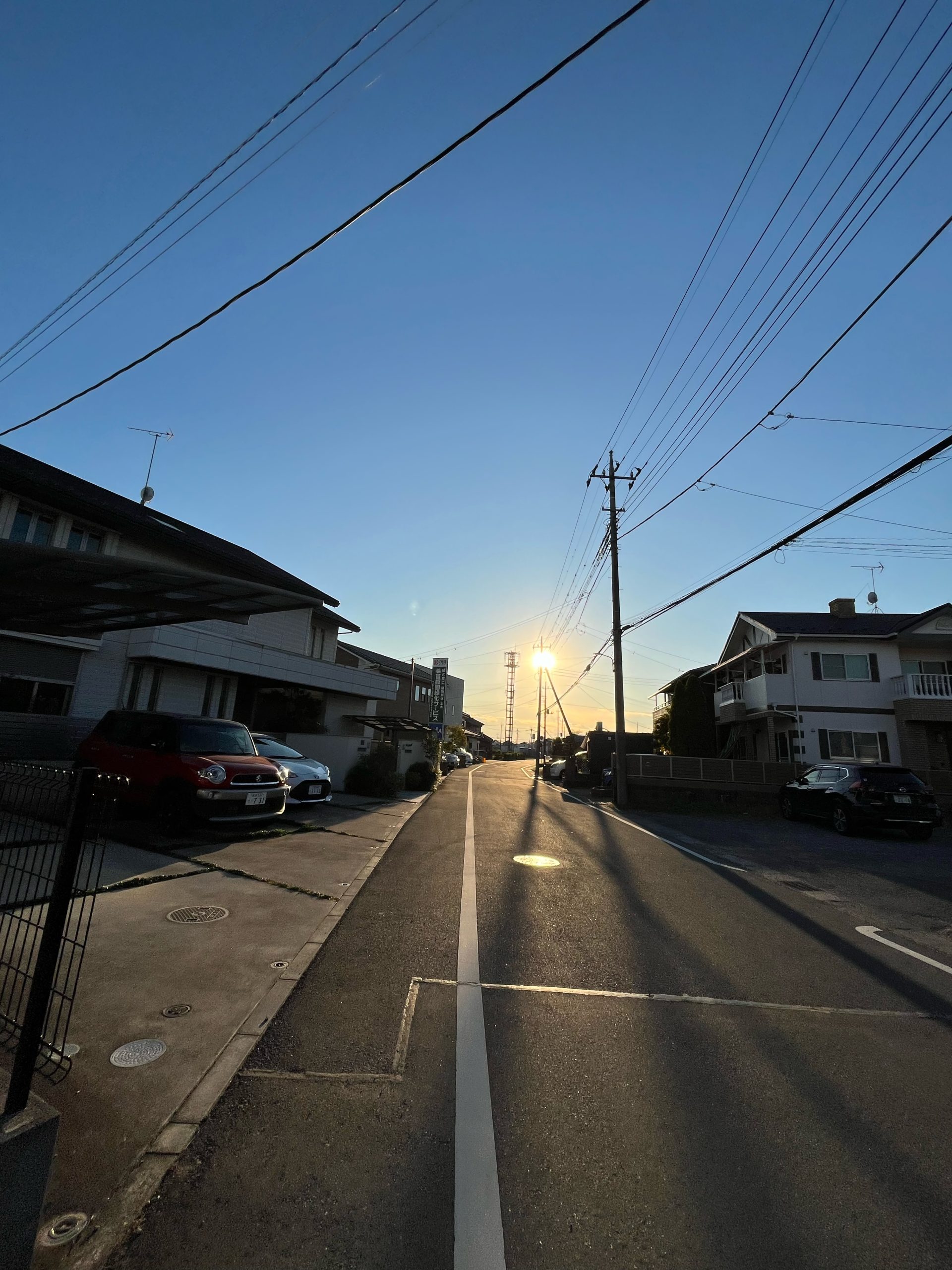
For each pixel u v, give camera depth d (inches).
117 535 537.0
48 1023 132.5
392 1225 87.8
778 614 1123.9
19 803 129.6
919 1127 117.6
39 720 477.4
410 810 582.9
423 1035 144.2
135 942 183.9
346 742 685.9
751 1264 84.1
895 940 241.6
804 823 652.7
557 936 223.0
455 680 2427.4
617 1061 137.3
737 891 312.7
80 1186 90.4
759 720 1081.4
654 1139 110.5
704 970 197.5
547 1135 110.0
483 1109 116.4
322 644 920.9
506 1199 93.9
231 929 200.8
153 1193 90.6
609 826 582.6
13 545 200.4
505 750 4503.0
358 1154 102.0
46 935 90.9
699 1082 130.3
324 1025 145.1
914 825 538.0
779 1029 157.2
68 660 512.4
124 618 321.4
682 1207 94.1
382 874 302.4
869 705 967.6
